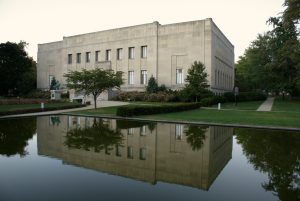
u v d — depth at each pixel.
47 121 22.22
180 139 13.94
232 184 7.25
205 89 39.06
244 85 82.06
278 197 6.34
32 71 74.94
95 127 18.42
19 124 20.00
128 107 25.20
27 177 7.73
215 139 13.99
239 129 17.94
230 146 12.18
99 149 11.42
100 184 7.18
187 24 43.53
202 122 20.67
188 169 8.59
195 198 6.26
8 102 37.12
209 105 37.75
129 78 49.59
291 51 38.38
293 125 18.80
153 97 41.81
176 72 44.59
